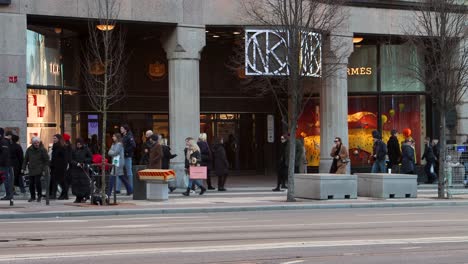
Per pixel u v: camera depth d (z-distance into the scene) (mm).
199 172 24156
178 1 27000
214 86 34156
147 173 22172
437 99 24781
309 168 32344
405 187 24156
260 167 35312
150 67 32969
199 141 26094
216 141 26547
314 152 32312
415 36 28266
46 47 26984
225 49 34250
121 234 13836
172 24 27047
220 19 27562
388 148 29078
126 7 26016
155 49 33031
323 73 26172
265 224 15844
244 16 27344
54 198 22344
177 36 27062
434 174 31453
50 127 27031
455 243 12367
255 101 34844
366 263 10250
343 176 23500
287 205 20781
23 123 24469
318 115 32250
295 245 12000
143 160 24406
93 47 26547
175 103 27375
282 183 26844
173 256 10797
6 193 21375
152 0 26484
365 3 30094
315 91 31750
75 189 21234
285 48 24016
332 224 15797
